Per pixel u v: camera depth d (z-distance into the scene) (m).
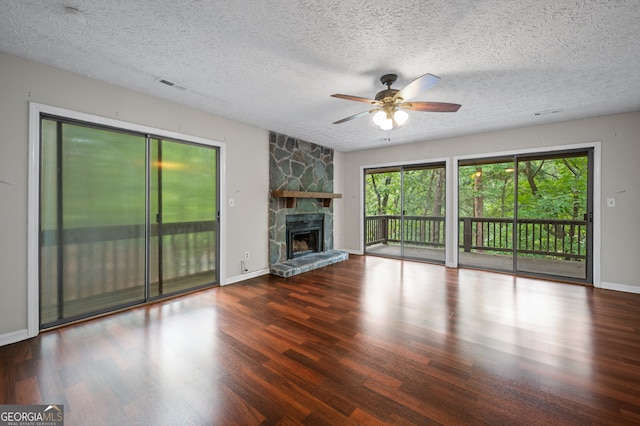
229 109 3.52
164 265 3.31
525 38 1.96
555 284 3.89
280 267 4.48
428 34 1.92
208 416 1.50
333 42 2.03
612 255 3.65
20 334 2.31
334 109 3.49
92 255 2.76
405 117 2.49
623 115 3.56
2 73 2.21
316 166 5.54
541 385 1.75
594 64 2.33
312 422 1.46
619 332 2.45
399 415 1.50
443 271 4.64
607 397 1.63
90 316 2.75
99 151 2.78
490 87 2.80
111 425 1.44
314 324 2.63
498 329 2.52
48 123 2.48
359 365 1.96
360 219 6.16
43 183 2.47
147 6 1.66
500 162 4.64
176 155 3.38
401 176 5.68
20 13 1.71
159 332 2.46
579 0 1.57
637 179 3.49
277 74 2.55
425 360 2.02
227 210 3.91
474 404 1.58
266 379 1.81
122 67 2.45
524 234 4.56
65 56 2.27
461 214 5.17
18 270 2.31
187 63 2.37
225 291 3.61
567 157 4.02
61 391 1.69
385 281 4.06
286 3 1.62
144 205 3.12
